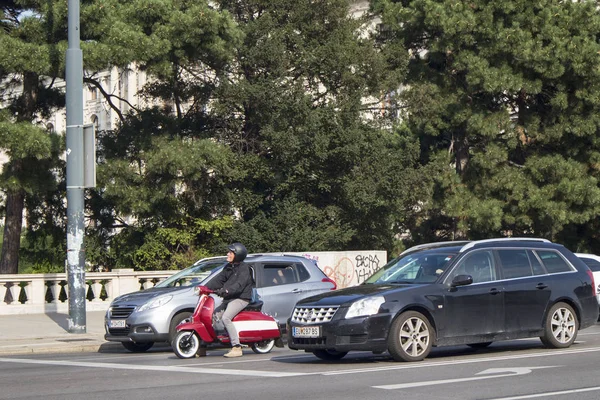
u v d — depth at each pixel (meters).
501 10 48.03
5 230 44.31
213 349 23.02
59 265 49.47
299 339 17.61
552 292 19.41
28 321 30.95
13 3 42.62
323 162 47.09
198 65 48.09
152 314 21.66
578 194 47.12
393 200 48.91
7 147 37.44
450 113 49.00
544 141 49.34
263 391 13.52
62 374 16.95
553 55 46.88
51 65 37.69
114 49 38.62
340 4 48.66
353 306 16.97
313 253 36.78
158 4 40.72
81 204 27.05
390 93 53.72
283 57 46.44
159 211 45.03
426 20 48.28
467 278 17.83
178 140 43.06
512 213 48.84
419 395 12.81
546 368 15.93
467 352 19.61
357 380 14.64
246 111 48.66
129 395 13.49
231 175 45.75
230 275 19.64
